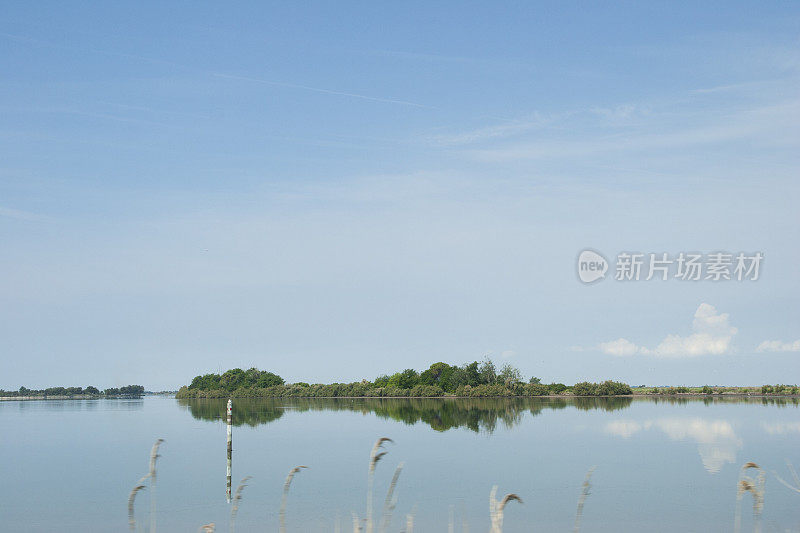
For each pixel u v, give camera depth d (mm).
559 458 48219
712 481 38000
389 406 130500
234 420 95625
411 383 185625
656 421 78938
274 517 30312
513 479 39438
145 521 30172
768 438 59094
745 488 17734
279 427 80750
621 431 67312
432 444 58375
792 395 169750
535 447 55125
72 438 72188
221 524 29219
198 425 88688
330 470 44000
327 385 196000
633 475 40406
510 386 165000
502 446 56125
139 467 48062
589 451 52031
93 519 30969
